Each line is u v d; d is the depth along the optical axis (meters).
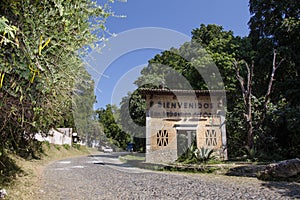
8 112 2.66
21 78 2.29
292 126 9.53
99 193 5.34
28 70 2.04
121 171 9.30
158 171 9.55
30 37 2.02
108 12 2.75
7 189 4.74
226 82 15.31
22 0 1.98
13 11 2.00
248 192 5.21
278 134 11.02
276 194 4.95
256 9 17.16
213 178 7.40
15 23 2.03
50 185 5.95
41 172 8.23
